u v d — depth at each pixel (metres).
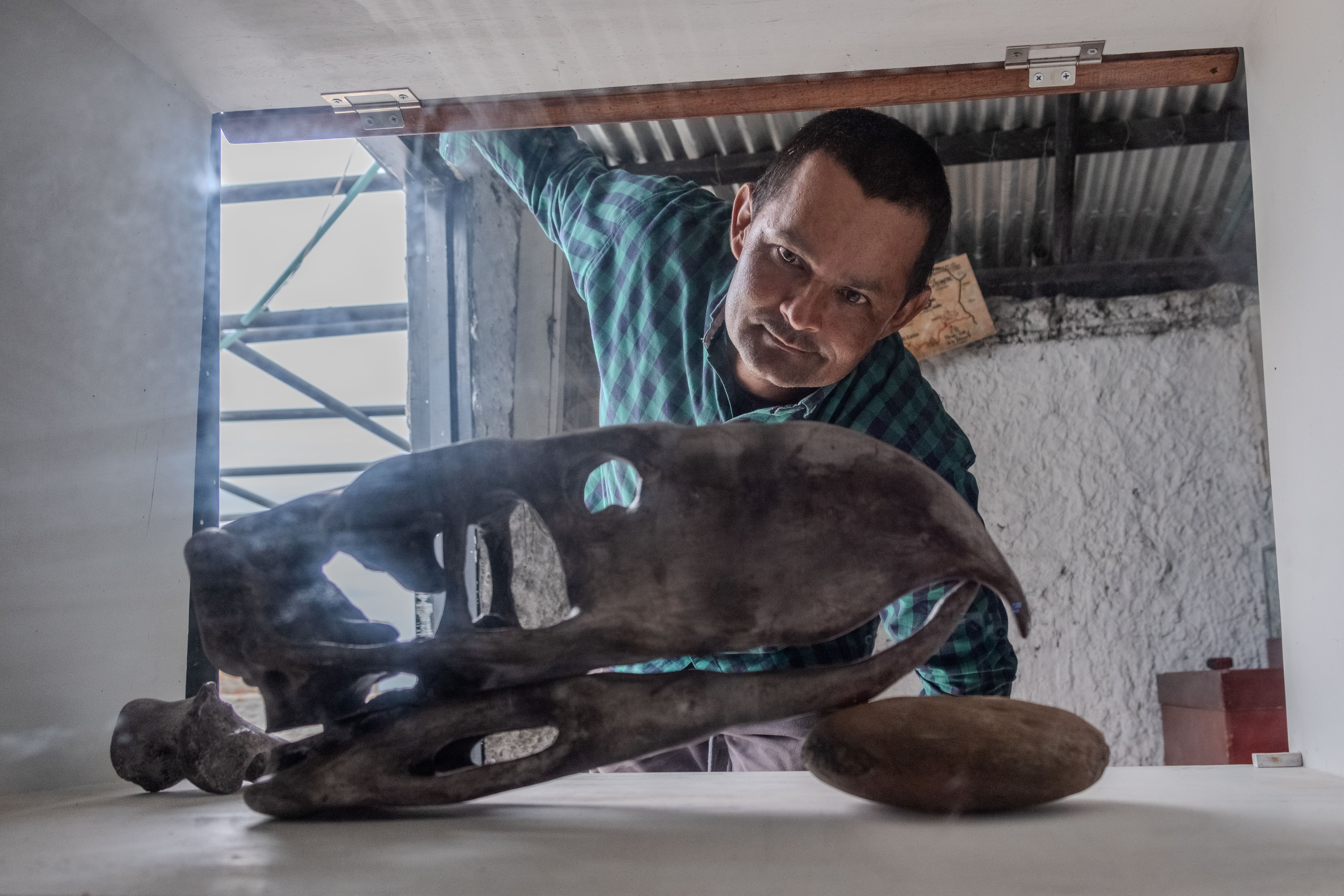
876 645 2.04
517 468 0.69
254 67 1.13
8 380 0.94
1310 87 0.98
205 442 1.19
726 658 0.95
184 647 1.14
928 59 1.15
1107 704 2.58
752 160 2.13
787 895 0.46
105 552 1.04
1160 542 2.61
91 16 1.03
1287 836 0.58
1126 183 2.43
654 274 1.19
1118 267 2.63
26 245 0.97
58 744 0.97
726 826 0.62
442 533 0.71
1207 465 2.62
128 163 1.09
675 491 0.68
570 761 0.68
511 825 0.64
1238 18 1.09
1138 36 1.11
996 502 2.66
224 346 1.68
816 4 1.03
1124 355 2.66
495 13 1.04
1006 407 2.68
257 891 0.48
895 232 0.90
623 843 0.58
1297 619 1.07
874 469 0.69
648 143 2.11
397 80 1.16
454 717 0.69
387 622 0.79
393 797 0.68
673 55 1.13
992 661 0.96
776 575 0.67
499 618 0.70
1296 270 1.04
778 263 0.93
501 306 1.43
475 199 1.40
